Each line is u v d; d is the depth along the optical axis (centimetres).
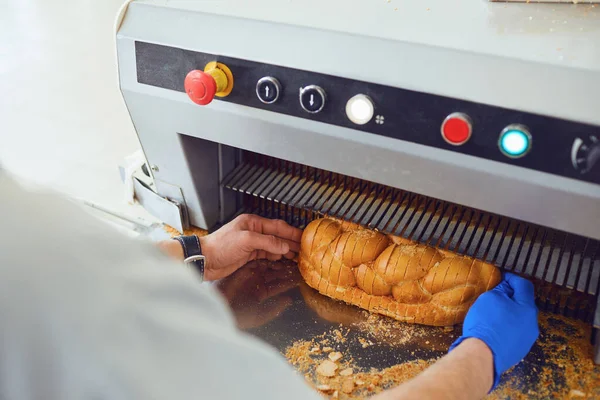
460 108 66
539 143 64
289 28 74
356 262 87
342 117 74
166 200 103
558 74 62
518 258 81
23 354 37
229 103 81
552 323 85
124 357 37
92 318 37
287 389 42
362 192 95
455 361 69
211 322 43
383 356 81
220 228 97
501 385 76
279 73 75
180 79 83
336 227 91
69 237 40
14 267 37
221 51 78
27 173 125
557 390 75
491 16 76
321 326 86
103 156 132
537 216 69
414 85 68
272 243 95
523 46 67
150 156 98
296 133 79
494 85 64
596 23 73
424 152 71
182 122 88
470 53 66
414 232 87
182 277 44
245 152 103
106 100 161
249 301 91
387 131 72
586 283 76
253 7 81
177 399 37
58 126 147
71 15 221
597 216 65
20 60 187
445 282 83
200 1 84
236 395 39
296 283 94
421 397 61
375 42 70
